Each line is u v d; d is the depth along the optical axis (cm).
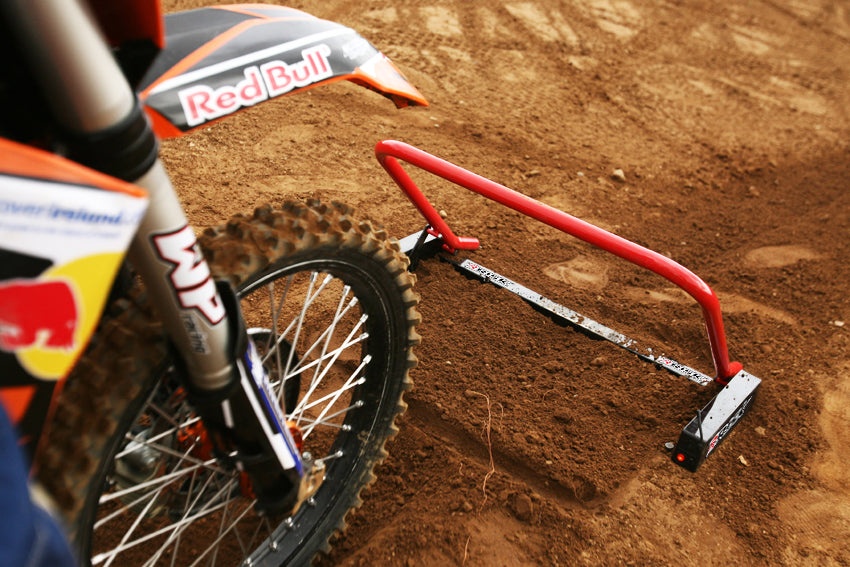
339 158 409
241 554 202
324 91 475
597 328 291
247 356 136
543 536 214
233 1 575
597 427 250
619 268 355
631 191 434
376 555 204
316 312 289
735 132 529
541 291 325
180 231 117
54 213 81
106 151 98
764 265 372
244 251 145
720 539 218
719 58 654
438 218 311
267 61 154
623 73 590
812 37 734
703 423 234
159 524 207
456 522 214
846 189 465
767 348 303
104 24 113
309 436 235
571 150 468
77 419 121
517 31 623
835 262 378
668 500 227
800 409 270
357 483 194
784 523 224
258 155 398
